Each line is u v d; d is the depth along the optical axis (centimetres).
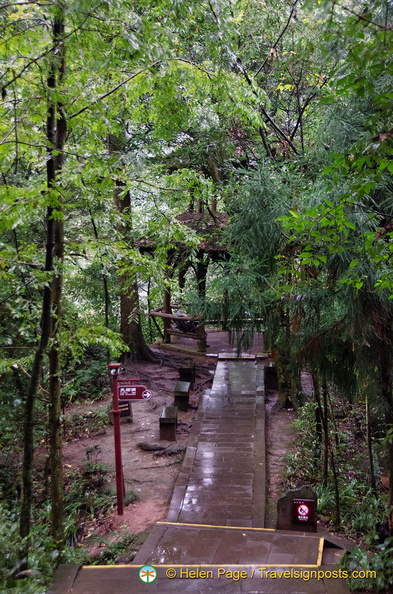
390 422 500
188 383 1013
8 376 711
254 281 554
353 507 614
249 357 1238
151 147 783
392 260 364
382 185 438
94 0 330
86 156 446
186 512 588
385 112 258
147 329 1892
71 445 868
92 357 1238
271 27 820
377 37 218
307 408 913
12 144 409
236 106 620
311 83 775
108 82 529
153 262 543
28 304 532
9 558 371
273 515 590
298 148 816
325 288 479
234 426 845
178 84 598
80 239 515
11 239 675
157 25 427
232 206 580
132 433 895
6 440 748
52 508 468
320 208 365
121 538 538
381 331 448
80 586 384
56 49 379
